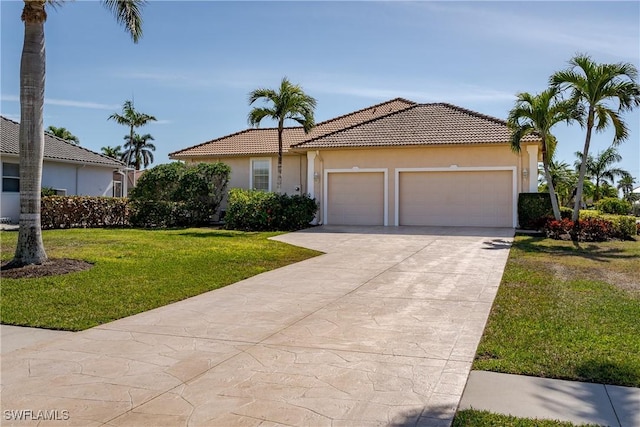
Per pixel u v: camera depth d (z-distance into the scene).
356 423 3.50
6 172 20.83
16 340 5.62
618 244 13.99
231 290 8.23
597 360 4.64
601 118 14.98
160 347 5.29
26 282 8.52
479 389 4.07
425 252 12.49
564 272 9.59
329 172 20.98
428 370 4.50
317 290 8.17
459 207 19.52
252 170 23.52
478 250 12.76
